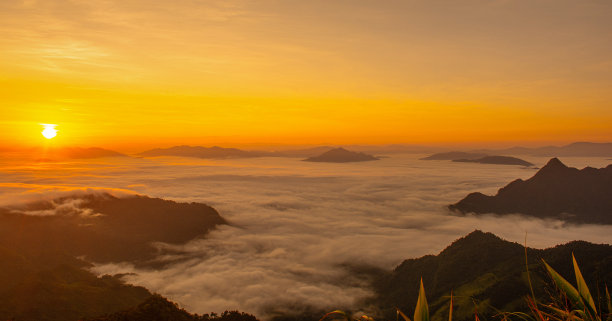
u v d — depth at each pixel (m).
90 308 58.19
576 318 2.44
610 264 56.06
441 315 58.06
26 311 53.47
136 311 34.22
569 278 56.91
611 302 2.40
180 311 37.44
